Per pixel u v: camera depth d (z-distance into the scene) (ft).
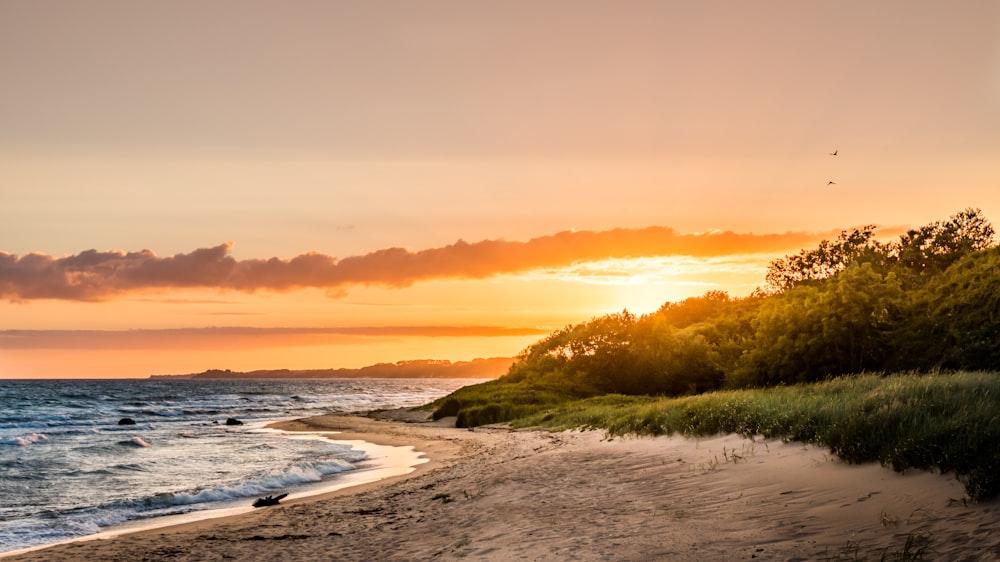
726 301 306.55
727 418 57.36
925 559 21.79
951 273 124.36
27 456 97.60
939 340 112.98
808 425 44.57
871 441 35.35
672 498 36.94
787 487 34.37
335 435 135.44
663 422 68.90
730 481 38.37
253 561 35.45
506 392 174.50
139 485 71.36
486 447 91.04
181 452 103.60
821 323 129.18
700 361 186.19
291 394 479.41
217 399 367.04
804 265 232.12
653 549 27.09
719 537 27.66
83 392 434.71
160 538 43.32
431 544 34.71
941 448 30.32
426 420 175.52
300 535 41.11
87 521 51.90
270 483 68.64
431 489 54.24
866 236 225.35
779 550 24.80
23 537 47.11
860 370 124.16
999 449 27.81
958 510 25.54
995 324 103.14
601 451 62.80
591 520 34.22
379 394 506.07
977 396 38.75
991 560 20.49
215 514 53.98
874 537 24.71
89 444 118.52
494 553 30.22
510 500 43.45
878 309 126.00
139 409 257.34
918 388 44.09
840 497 30.60
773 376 134.62
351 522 44.01
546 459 62.18
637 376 188.75
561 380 187.83
